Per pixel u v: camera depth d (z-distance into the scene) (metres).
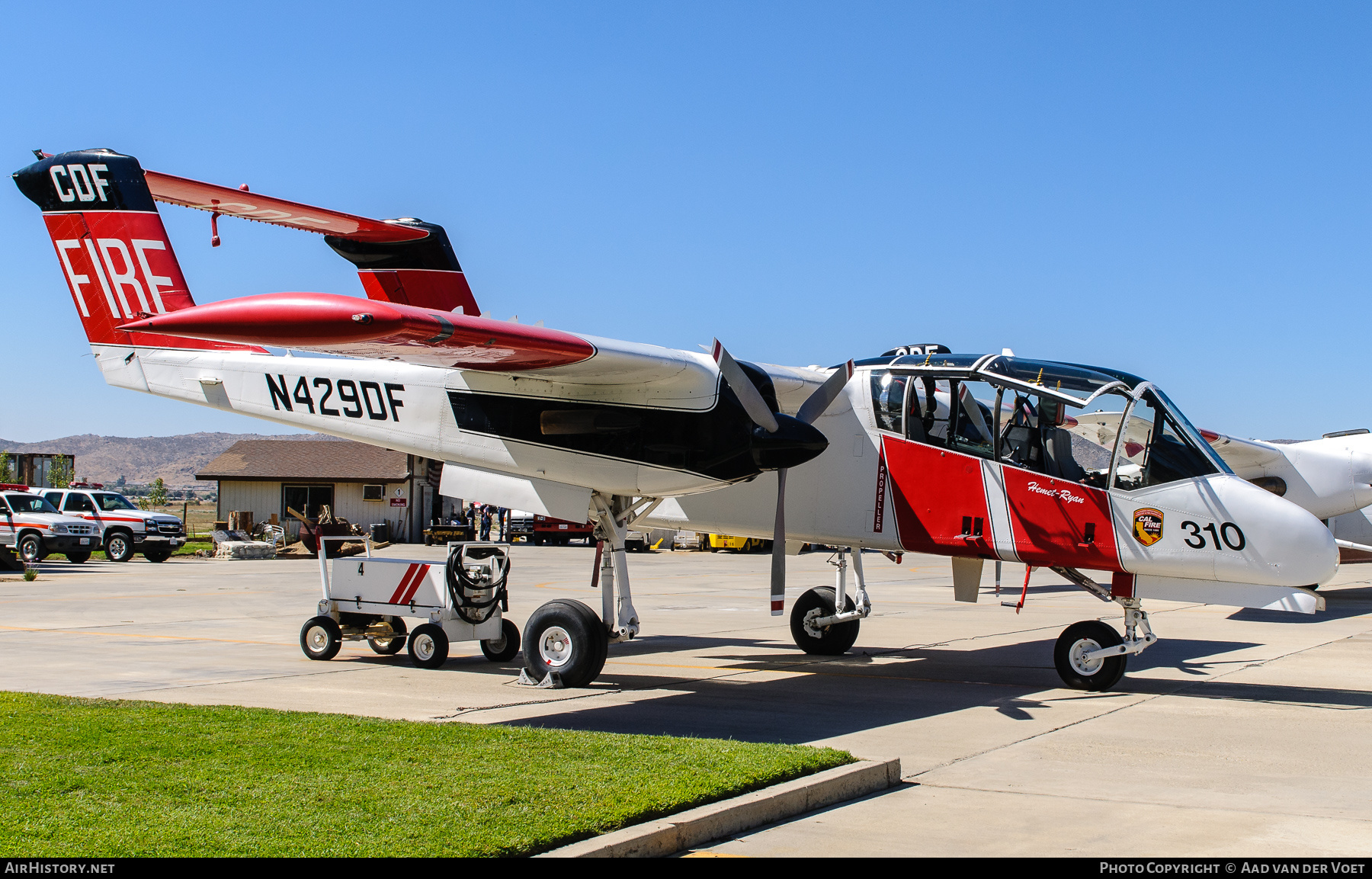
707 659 11.38
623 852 4.43
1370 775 6.21
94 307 11.38
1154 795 5.72
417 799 4.93
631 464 9.25
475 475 10.02
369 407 10.19
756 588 21.89
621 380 8.79
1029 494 9.35
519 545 43.53
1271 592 8.88
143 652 11.20
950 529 9.66
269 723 6.82
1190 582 9.09
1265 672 10.51
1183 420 9.14
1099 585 9.47
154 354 11.15
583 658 9.14
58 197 11.41
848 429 10.11
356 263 13.26
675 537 41.44
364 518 44.28
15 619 14.49
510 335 7.27
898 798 5.62
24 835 4.38
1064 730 7.56
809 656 11.60
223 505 44.16
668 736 6.93
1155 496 8.98
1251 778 6.14
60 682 9.16
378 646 11.01
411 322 6.64
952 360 9.87
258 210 10.54
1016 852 4.69
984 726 7.68
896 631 14.03
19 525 27.28
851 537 10.09
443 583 10.14
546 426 9.47
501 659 10.73
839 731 7.44
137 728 6.59
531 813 4.72
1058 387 9.25
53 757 5.74
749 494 10.34
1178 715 8.16
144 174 9.47
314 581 22.33
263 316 6.51
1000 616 16.06
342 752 5.95
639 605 17.81
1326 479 19.08
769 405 9.28
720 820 4.86
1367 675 10.27
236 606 16.47
